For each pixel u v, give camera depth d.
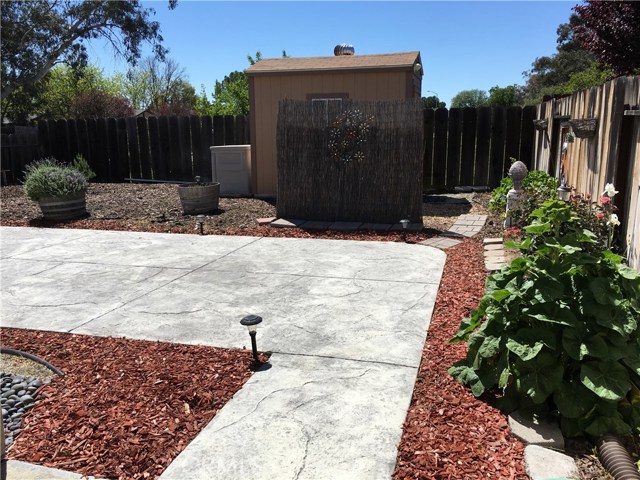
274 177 10.92
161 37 23.45
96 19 21.95
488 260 5.64
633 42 10.27
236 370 3.23
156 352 3.52
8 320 4.19
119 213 9.10
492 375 2.82
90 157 14.39
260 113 10.70
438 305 4.38
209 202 9.01
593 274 2.76
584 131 5.58
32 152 14.77
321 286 4.94
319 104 7.94
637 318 2.70
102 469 2.33
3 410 2.82
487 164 11.31
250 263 5.85
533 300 2.68
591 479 2.23
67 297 4.75
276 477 2.24
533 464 2.26
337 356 3.41
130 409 2.81
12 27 19.92
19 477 2.27
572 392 2.57
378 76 9.92
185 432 2.59
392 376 3.12
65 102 29.23
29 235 7.61
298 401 2.85
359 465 2.30
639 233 4.16
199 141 13.36
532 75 37.91
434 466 2.28
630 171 4.53
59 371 3.27
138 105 38.62
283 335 3.78
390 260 5.88
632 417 2.57
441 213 8.95
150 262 5.97
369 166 7.87
